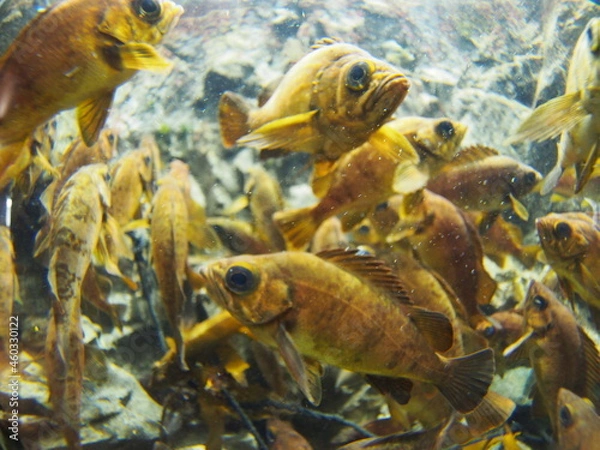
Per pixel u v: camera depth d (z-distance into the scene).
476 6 1.03
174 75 0.76
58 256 0.36
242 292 0.32
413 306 0.34
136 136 0.70
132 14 0.36
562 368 0.46
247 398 0.46
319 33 0.85
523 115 0.86
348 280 0.33
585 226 0.45
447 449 0.41
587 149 0.43
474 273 0.47
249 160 0.67
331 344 0.33
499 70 0.94
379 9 0.93
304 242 0.43
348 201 0.43
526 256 0.60
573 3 0.97
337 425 0.46
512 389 0.55
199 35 0.82
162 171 0.58
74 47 0.35
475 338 0.44
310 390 0.33
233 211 0.54
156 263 0.42
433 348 0.35
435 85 0.86
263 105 0.43
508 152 0.79
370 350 0.33
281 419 0.45
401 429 0.44
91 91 0.37
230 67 0.77
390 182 0.42
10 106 0.36
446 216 0.46
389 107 0.37
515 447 0.45
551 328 0.46
